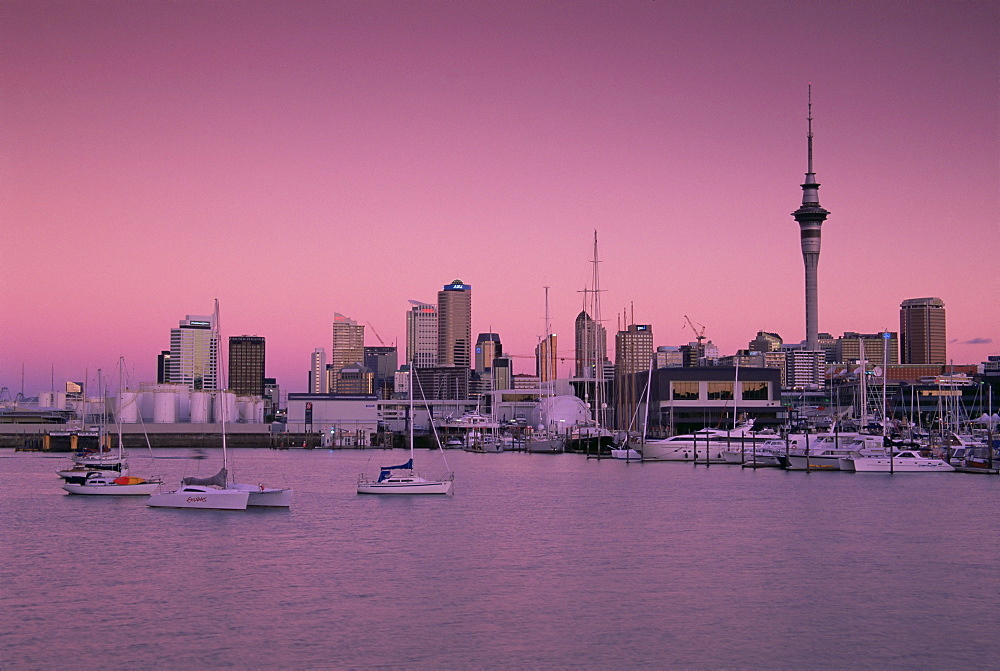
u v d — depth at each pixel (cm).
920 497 15362
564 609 7519
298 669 6119
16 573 8894
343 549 10169
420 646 6569
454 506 14275
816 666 6225
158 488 16662
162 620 7188
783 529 11619
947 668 6206
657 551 10019
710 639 6756
